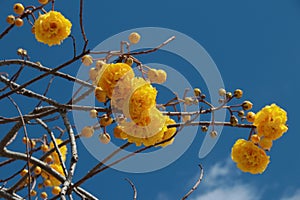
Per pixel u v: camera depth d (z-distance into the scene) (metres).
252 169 1.94
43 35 1.89
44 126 2.17
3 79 2.07
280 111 1.90
